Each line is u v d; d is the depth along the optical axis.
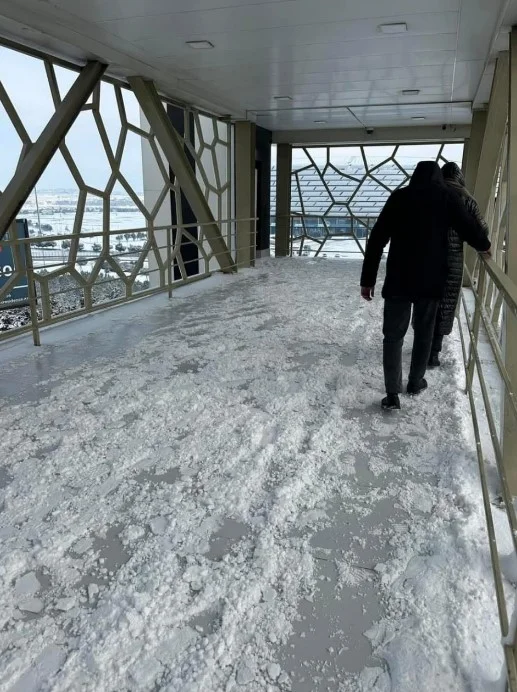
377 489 2.00
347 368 3.41
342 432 2.47
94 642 1.32
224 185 8.66
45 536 1.73
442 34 4.16
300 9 3.66
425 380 2.97
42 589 1.50
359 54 4.79
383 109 7.66
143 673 1.23
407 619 1.38
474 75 5.51
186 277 6.87
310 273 7.89
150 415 2.68
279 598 1.46
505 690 1.13
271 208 11.63
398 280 2.61
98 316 4.89
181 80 5.96
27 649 1.30
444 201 2.51
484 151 5.17
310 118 8.58
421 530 1.75
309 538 1.71
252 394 2.97
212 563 1.60
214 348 3.88
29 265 3.81
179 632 1.35
